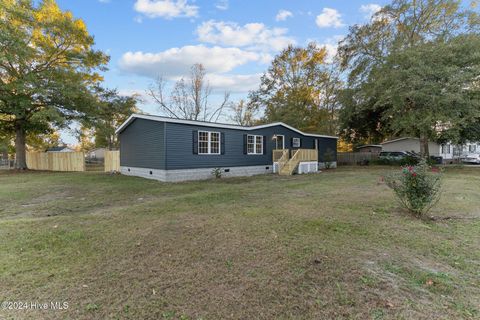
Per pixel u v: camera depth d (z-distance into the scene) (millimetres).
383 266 2723
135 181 10742
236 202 5941
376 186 8305
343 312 1974
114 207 5805
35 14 14492
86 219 4551
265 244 3328
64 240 3502
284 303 2096
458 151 26359
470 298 2148
